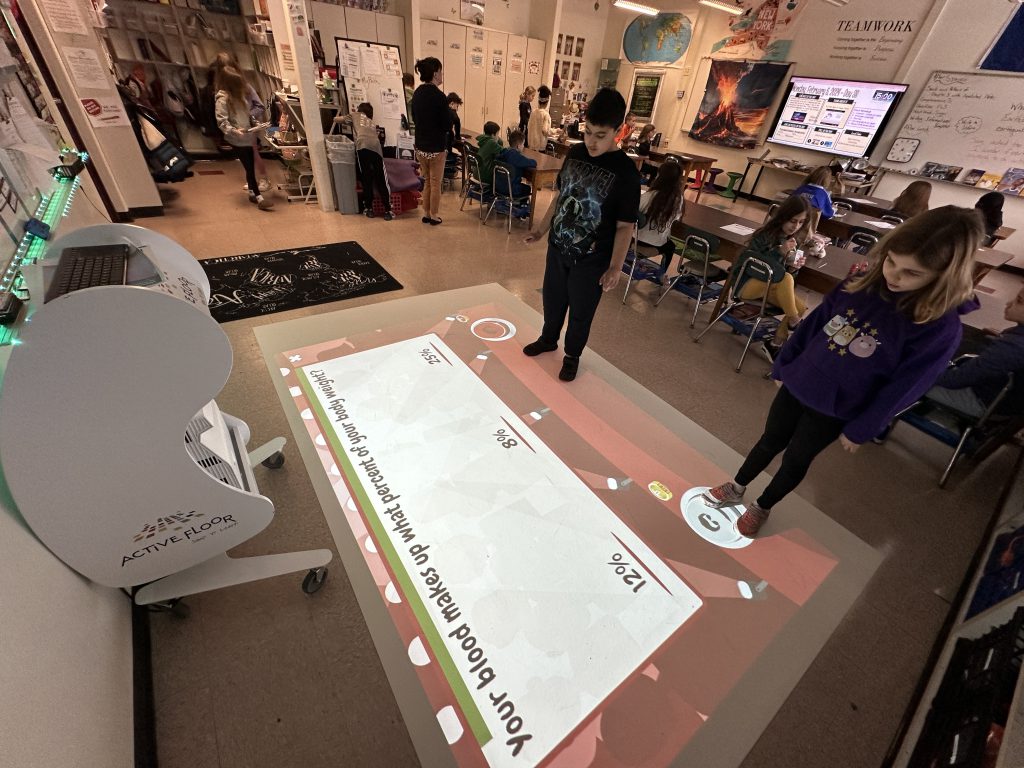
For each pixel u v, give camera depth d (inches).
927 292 42.7
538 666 52.4
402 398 90.4
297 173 196.2
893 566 69.2
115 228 57.3
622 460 82.0
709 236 120.6
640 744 47.2
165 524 45.1
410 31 265.9
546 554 64.4
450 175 241.1
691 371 112.3
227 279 128.3
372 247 160.4
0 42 85.0
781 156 277.9
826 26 244.1
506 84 322.7
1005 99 198.7
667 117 334.0
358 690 49.4
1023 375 73.8
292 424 82.1
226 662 50.7
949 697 48.4
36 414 34.0
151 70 221.5
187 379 37.8
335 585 58.9
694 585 62.7
